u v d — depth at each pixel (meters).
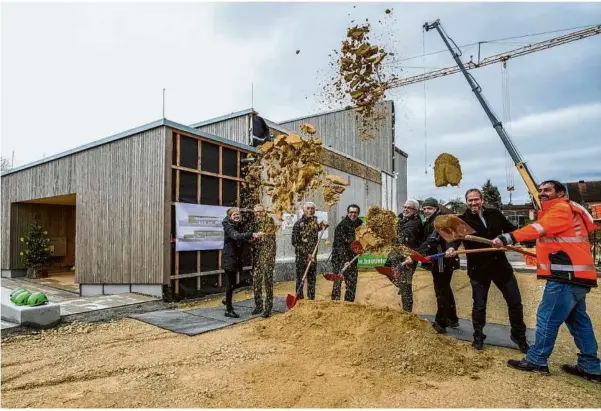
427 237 5.00
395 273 5.08
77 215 8.42
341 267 5.71
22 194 10.74
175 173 7.20
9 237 11.16
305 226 5.91
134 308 6.23
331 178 5.79
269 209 6.68
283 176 5.92
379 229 5.34
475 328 4.13
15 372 3.45
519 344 3.99
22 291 5.23
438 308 4.74
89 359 3.80
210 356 3.83
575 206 3.46
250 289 8.38
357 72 5.42
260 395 2.91
